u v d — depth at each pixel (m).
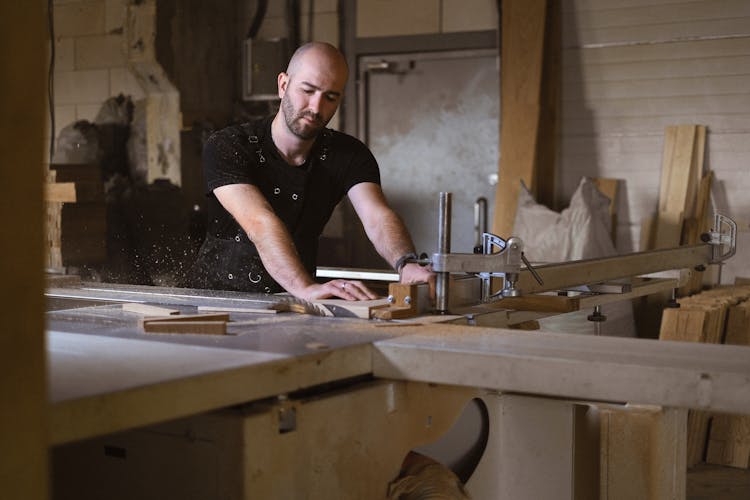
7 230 1.04
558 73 6.18
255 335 1.84
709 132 5.84
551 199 6.19
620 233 6.08
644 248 5.95
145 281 6.46
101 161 6.90
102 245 5.62
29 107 1.05
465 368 1.68
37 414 1.09
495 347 1.71
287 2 6.92
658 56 5.93
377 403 1.77
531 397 1.96
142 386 1.33
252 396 1.50
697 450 4.31
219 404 1.44
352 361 1.71
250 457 1.51
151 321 1.90
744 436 4.27
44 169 1.07
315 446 1.63
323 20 6.83
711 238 3.50
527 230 5.75
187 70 6.80
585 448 2.00
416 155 6.64
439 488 1.86
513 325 2.60
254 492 1.52
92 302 2.48
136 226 6.66
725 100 5.78
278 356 1.58
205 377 1.41
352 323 2.04
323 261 6.86
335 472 1.68
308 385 1.61
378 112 6.73
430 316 2.16
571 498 1.93
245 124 2.88
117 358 1.55
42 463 1.10
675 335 4.23
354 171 2.96
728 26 5.73
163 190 6.66
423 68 6.56
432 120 6.56
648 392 1.53
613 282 2.94
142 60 6.64
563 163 6.23
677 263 3.24
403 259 2.48
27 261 1.07
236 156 2.76
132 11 6.70
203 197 6.96
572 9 6.13
